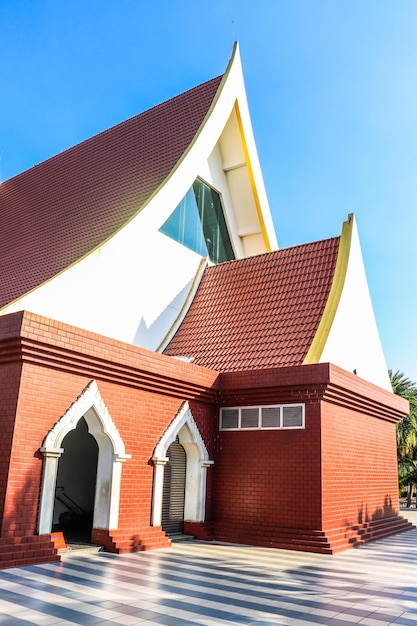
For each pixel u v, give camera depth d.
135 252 16.72
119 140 22.20
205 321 17.42
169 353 16.64
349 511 14.15
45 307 13.48
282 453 13.31
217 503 14.04
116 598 7.35
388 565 10.79
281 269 17.34
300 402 13.30
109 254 15.08
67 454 16.27
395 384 36.91
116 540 11.02
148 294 17.00
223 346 15.83
